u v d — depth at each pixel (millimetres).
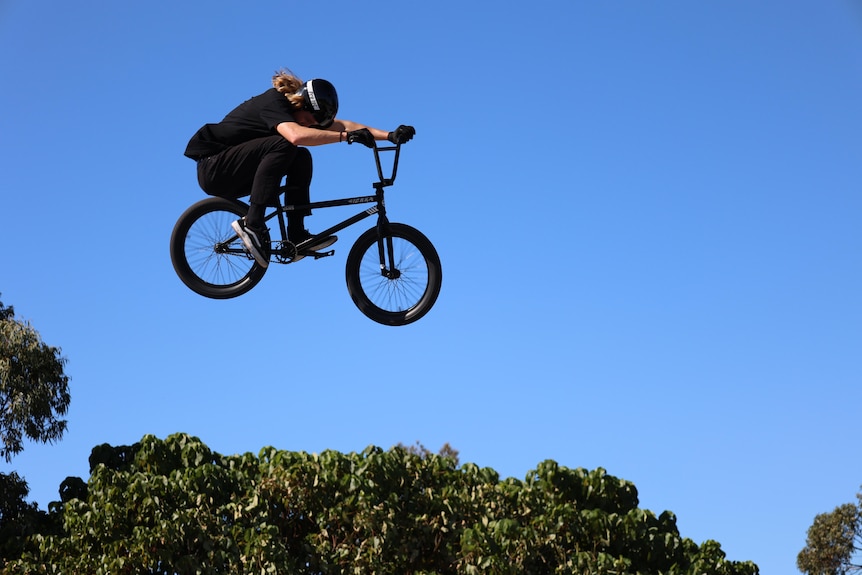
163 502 14789
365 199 9008
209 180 8867
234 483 15672
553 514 15680
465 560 14781
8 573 14609
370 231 9102
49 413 18609
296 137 8430
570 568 14977
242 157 8695
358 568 14656
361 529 15086
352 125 9172
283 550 14227
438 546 15242
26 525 16203
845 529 35438
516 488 16375
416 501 15836
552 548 15258
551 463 16844
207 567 13875
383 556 14844
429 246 9156
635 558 15930
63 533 16062
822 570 35594
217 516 14844
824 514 36188
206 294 9281
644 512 16109
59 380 18906
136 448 16953
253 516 15086
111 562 13945
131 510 14719
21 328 18719
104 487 15117
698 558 16641
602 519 15648
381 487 15734
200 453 16250
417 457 16688
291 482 15281
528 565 14867
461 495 16031
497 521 15375
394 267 9133
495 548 14773
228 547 14305
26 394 18266
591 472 16844
